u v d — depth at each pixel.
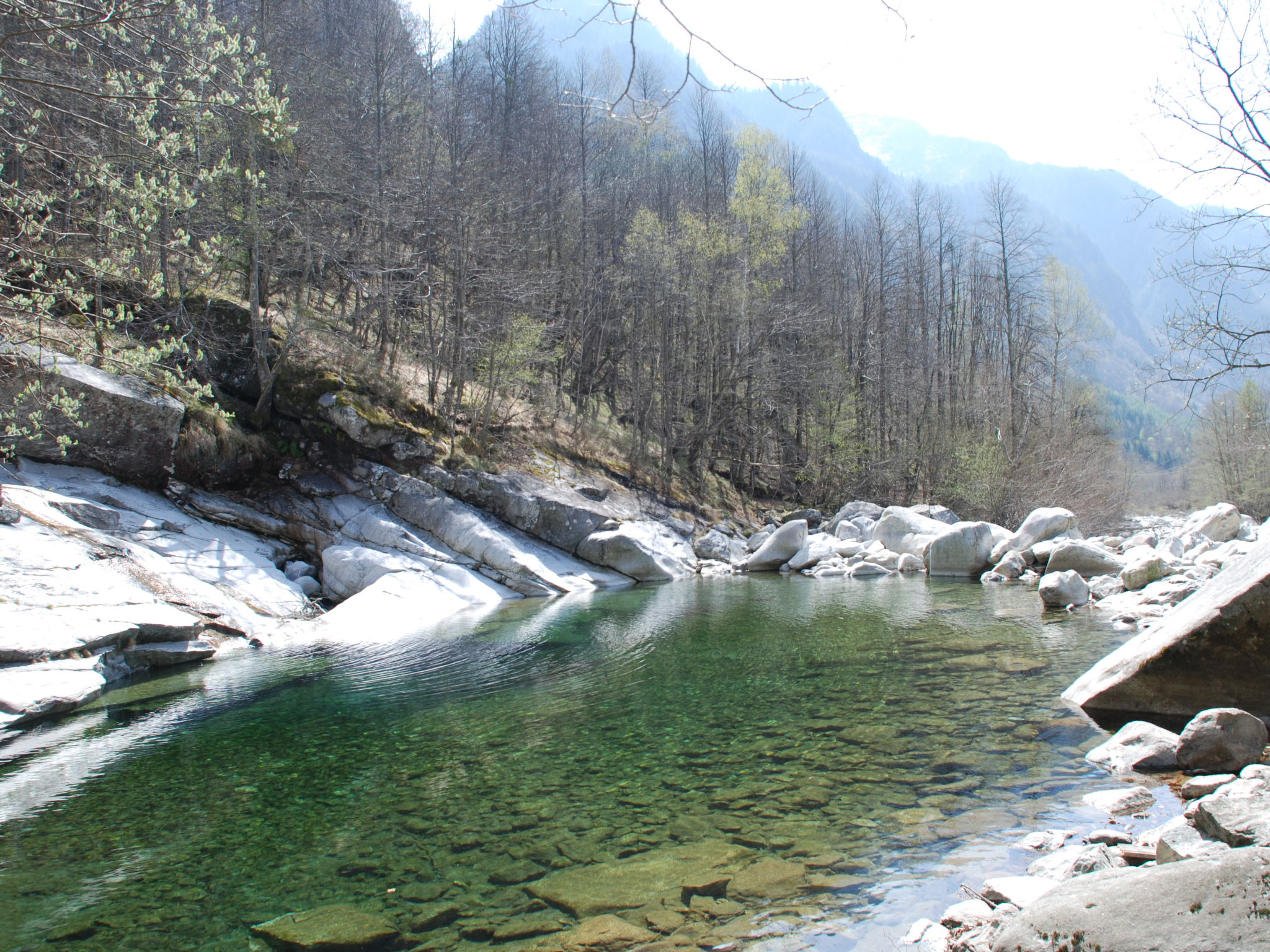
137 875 5.06
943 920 4.00
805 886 4.53
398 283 26.61
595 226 39.03
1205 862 3.03
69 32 6.45
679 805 5.89
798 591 19.36
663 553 24.50
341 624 14.91
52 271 9.60
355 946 4.11
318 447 21.19
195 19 8.60
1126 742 6.41
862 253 49.00
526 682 10.22
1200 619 7.23
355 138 26.39
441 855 5.21
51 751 7.67
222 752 7.56
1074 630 11.90
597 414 34.53
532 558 20.81
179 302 17.42
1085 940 2.95
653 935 4.07
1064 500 33.06
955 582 19.83
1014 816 5.34
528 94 42.81
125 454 16.42
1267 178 9.67
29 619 10.12
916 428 40.09
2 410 10.19
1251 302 9.95
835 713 8.12
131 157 8.98
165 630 11.60
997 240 39.66
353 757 7.34
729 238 34.41
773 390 34.31
